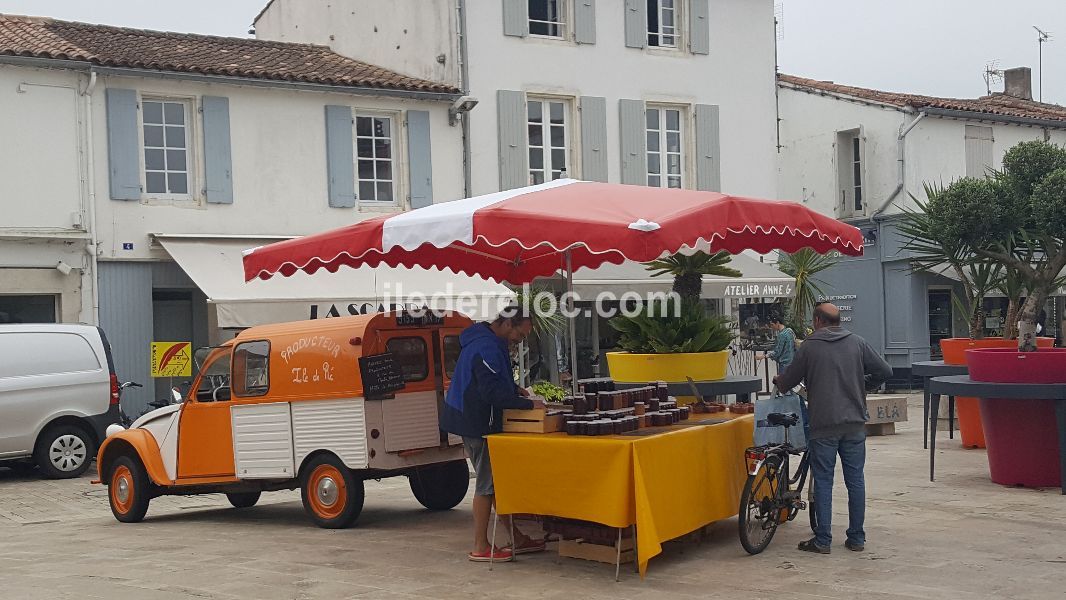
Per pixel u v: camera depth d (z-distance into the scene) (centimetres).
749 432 910
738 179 2455
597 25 2281
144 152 1894
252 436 1039
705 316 1023
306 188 2014
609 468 738
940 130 2827
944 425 1752
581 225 742
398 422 989
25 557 921
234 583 778
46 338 1537
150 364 1866
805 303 2370
